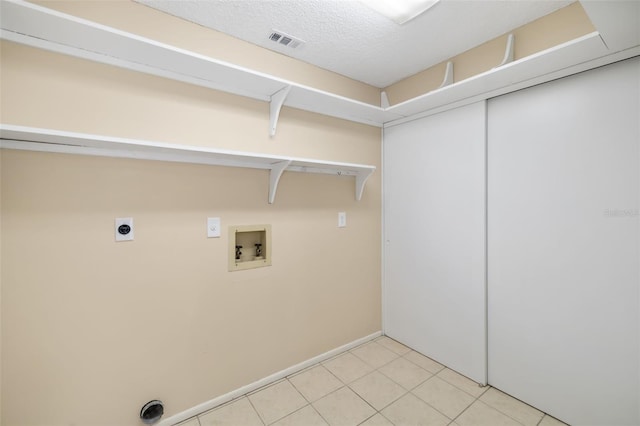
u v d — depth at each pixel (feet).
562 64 4.79
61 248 4.31
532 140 5.52
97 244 4.56
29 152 4.08
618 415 4.63
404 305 8.02
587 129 4.86
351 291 7.88
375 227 8.42
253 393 6.07
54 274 4.26
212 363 5.68
